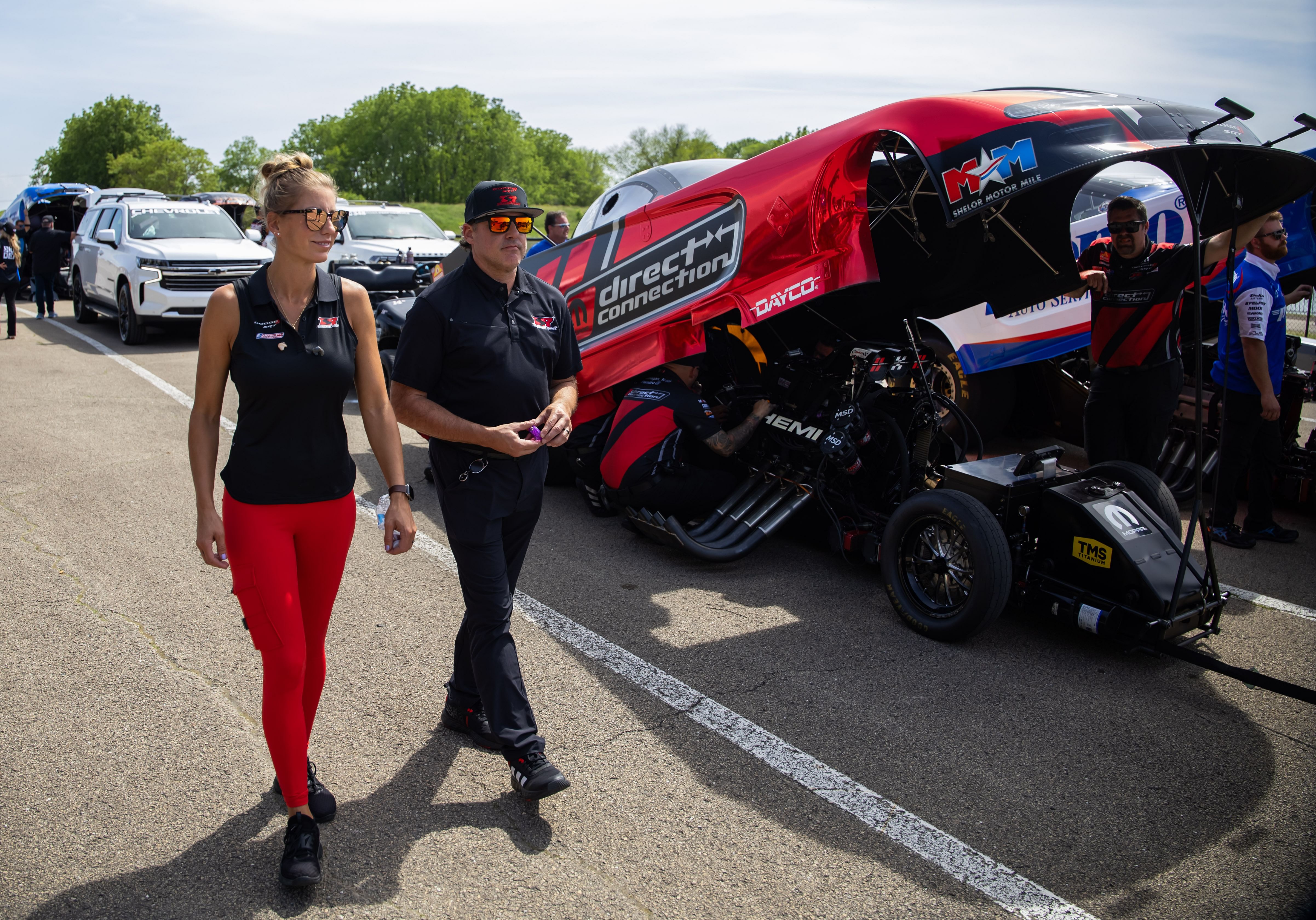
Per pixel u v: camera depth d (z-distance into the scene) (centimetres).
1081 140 369
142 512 550
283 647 242
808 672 376
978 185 385
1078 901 247
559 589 461
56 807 275
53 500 570
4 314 1576
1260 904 246
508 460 281
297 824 248
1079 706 352
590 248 588
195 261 1202
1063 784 301
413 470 682
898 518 418
